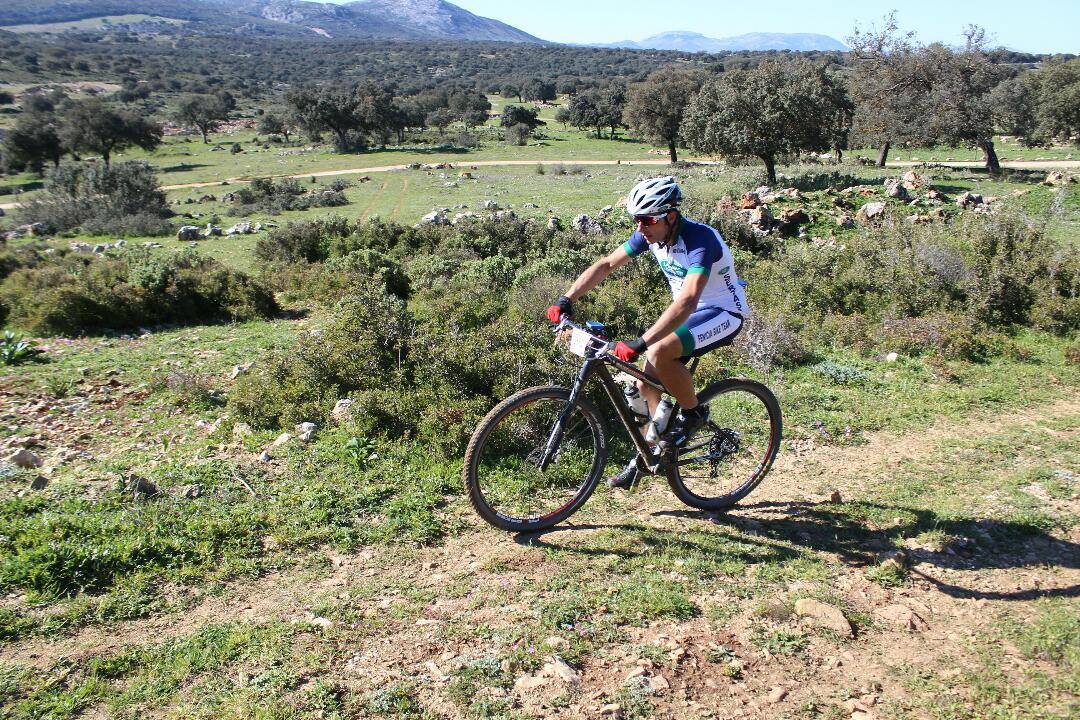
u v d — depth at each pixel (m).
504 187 51.06
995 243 12.22
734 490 4.90
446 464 5.14
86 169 53.31
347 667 2.93
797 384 7.89
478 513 4.07
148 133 95.00
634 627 3.28
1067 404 7.32
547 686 2.83
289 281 19.19
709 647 3.13
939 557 4.03
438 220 29.58
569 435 4.45
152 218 42.69
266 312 15.77
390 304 7.38
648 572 3.78
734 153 40.12
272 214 45.94
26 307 13.91
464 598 3.50
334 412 6.09
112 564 3.64
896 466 5.62
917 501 4.86
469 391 6.28
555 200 39.41
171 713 2.63
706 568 3.84
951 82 44.88
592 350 3.85
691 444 4.61
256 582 3.65
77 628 3.19
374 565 3.85
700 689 2.86
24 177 90.06
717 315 3.91
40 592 3.41
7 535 3.84
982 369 8.50
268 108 171.88
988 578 3.81
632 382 4.29
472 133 114.12
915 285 11.14
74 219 44.75
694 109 44.84
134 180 50.06
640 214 3.62
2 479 5.00
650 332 3.62
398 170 73.31
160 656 2.98
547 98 172.88
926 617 3.44
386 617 3.31
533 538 4.18
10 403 7.70
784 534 4.35
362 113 100.56
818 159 57.16
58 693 2.74
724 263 3.82
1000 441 6.11
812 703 2.79
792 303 11.18
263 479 4.88
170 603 3.42
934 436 6.39
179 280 15.09
